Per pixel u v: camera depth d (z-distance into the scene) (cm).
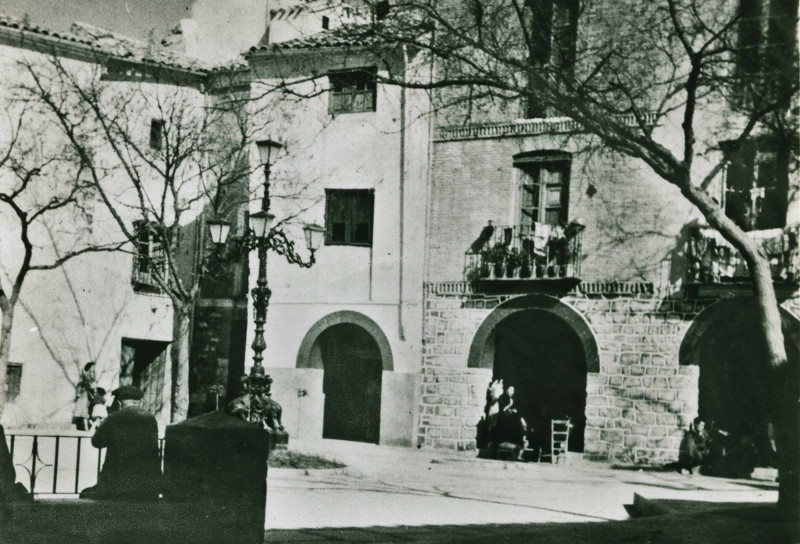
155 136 2867
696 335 2172
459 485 1672
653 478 1927
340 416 2681
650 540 777
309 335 2642
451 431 2436
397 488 1571
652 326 2223
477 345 2431
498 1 1919
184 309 2170
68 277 2691
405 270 2538
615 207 2286
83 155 2333
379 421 2605
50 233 2658
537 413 2453
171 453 695
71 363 2686
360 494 1440
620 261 2270
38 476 1578
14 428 2555
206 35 3222
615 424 2231
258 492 688
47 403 2636
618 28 2106
